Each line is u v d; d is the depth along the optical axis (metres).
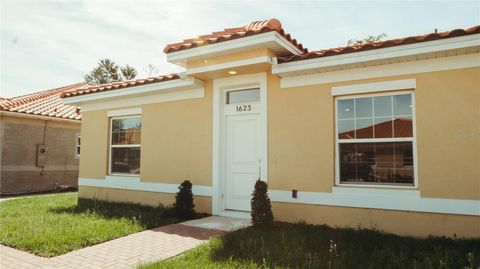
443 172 5.66
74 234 6.11
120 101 10.05
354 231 6.04
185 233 6.39
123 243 5.78
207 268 4.49
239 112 8.00
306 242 5.50
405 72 6.04
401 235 5.88
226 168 8.14
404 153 6.11
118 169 10.17
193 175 8.44
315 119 6.84
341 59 6.23
